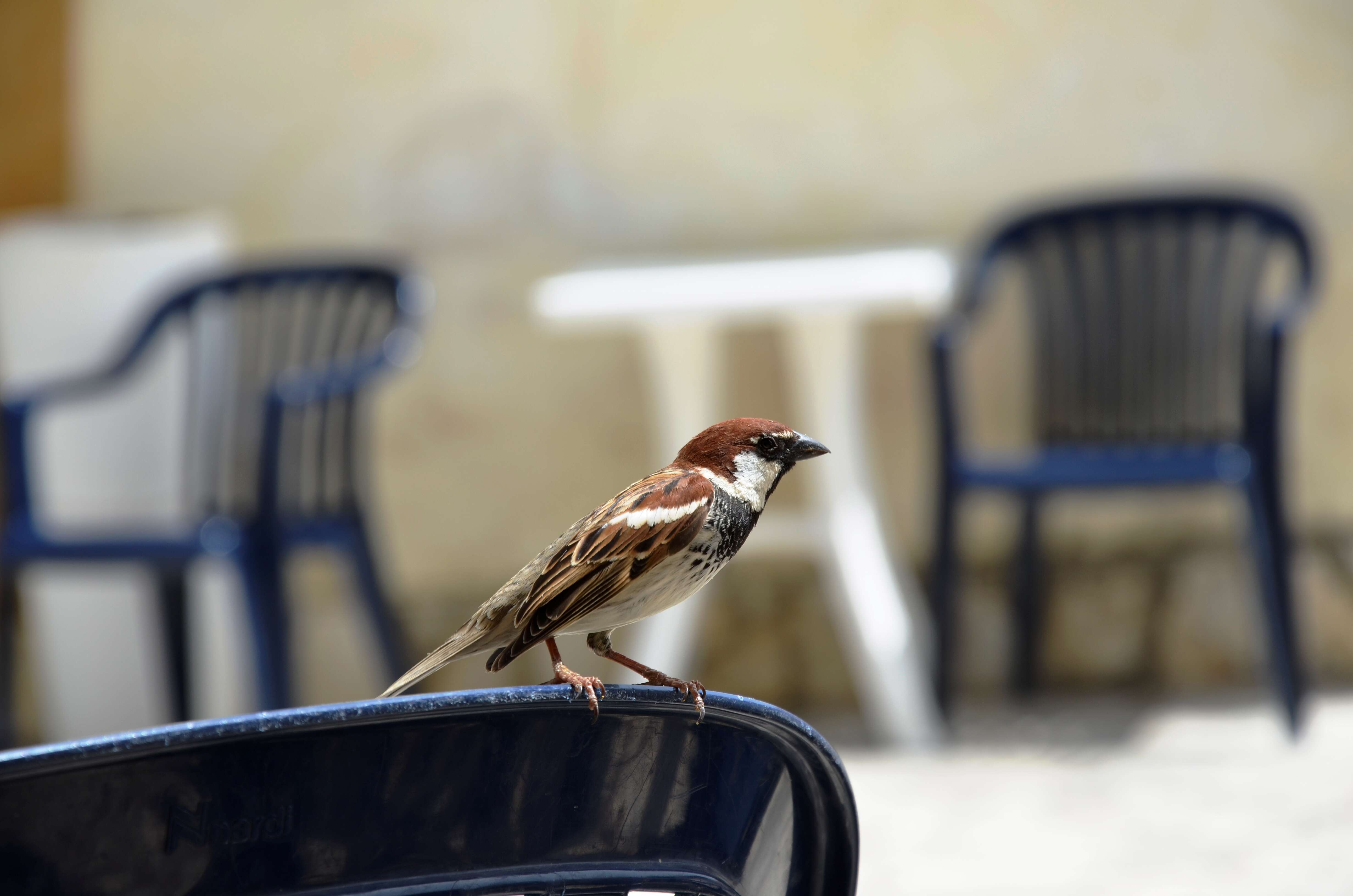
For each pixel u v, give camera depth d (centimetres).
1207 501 864
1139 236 816
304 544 695
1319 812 569
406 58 913
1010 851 547
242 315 794
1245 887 489
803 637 877
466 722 173
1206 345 759
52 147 930
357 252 920
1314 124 862
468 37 909
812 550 748
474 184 912
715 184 900
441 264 916
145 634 862
